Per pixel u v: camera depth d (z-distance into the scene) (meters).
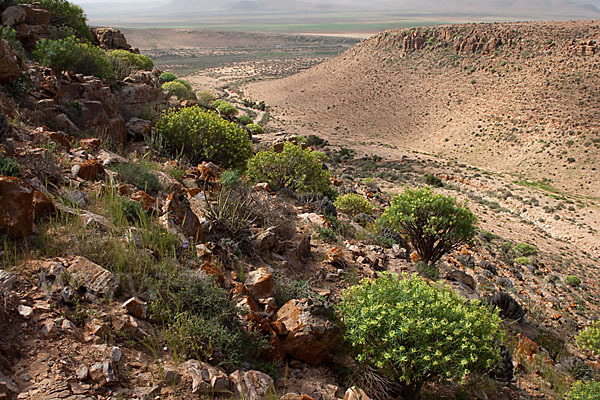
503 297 11.31
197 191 9.13
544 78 122.81
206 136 14.03
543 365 9.02
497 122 115.50
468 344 5.23
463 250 20.06
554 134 100.31
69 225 5.73
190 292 5.25
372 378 5.44
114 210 6.59
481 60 145.25
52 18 21.05
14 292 4.30
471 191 55.22
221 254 6.78
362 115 146.00
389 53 173.38
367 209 17.20
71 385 3.64
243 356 4.91
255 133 45.44
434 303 5.57
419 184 54.16
